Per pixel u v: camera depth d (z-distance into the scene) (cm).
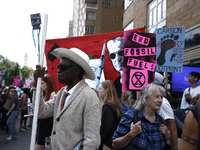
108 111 262
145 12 1316
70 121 191
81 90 201
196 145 128
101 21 4119
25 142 675
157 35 393
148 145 204
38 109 207
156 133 212
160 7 1142
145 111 217
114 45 457
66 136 190
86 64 204
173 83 604
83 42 474
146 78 355
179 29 381
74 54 201
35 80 212
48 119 294
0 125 937
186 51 924
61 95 218
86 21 4091
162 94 215
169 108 256
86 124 188
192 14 866
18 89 1460
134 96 434
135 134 201
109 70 454
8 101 845
